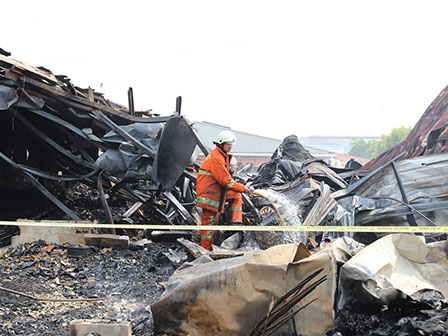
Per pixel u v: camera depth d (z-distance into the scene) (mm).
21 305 4168
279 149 12977
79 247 6125
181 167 7418
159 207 8648
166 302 3084
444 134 9797
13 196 9055
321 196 6766
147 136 7480
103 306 4262
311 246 5926
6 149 8594
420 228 3529
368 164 13453
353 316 2957
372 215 6910
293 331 2932
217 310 2986
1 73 6910
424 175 7160
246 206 6551
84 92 8156
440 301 2949
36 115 8023
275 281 2941
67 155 7832
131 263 5832
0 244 6695
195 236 7109
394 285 2932
